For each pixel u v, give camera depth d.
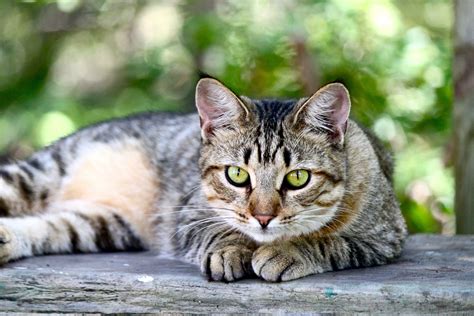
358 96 8.26
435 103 8.21
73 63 12.15
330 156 5.08
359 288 4.49
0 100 10.30
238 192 4.99
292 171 4.95
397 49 8.35
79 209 6.00
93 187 6.38
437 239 6.06
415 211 7.96
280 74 8.65
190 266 5.10
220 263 4.65
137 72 10.52
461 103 6.35
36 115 9.63
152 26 11.89
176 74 10.93
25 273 4.70
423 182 8.23
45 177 6.34
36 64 11.18
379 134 7.92
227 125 5.11
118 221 6.05
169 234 5.86
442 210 8.13
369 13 8.41
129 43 11.93
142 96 10.56
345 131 5.17
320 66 8.47
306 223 4.97
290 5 8.70
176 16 11.65
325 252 4.95
